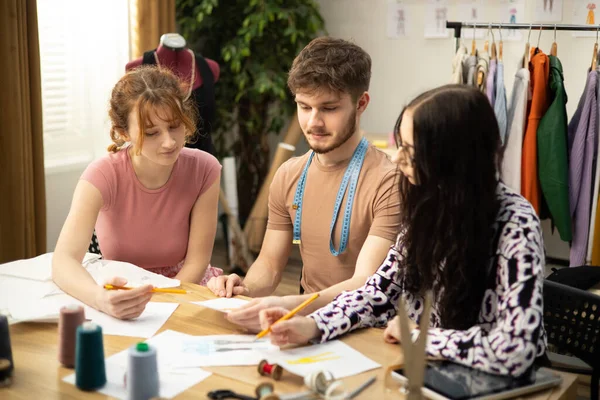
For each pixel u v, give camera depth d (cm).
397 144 145
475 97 130
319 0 447
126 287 167
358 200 192
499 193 138
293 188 203
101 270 189
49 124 381
